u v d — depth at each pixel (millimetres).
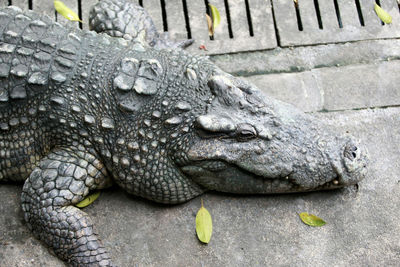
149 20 3094
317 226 2572
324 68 3195
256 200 2635
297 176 2438
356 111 3043
